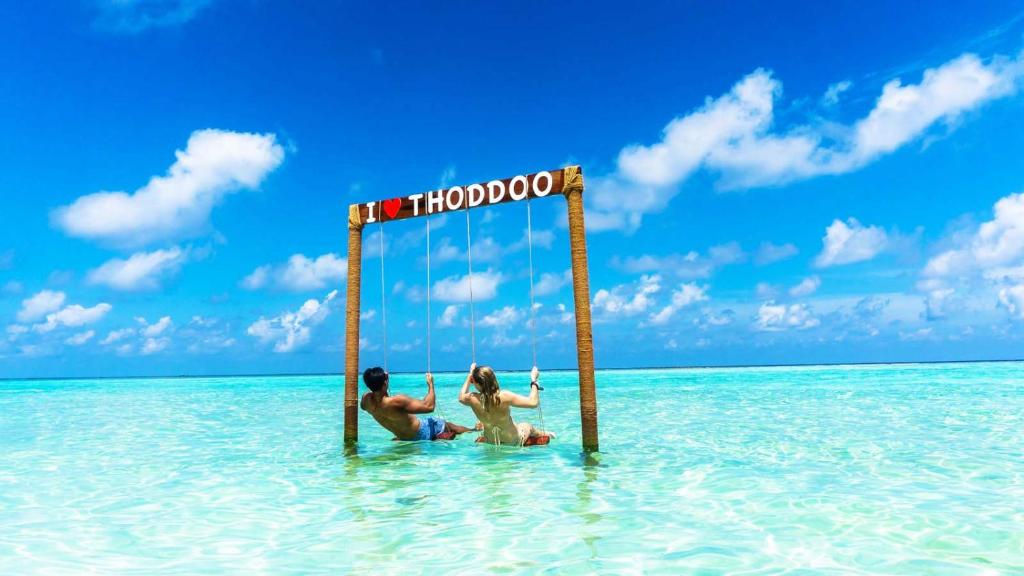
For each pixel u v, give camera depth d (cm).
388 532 411
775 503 471
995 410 1211
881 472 587
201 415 1381
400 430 818
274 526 430
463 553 364
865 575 318
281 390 2847
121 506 494
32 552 379
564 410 1340
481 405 760
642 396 1820
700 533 397
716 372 4791
